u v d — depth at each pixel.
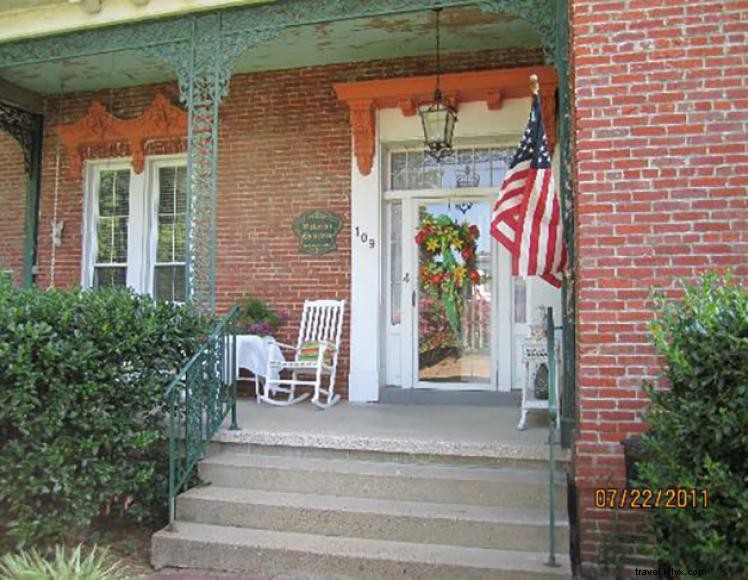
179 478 4.98
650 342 4.30
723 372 3.25
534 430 5.57
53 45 6.52
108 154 8.77
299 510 4.59
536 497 4.56
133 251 8.64
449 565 4.02
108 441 4.66
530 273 4.72
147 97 8.62
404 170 7.77
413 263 7.70
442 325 7.62
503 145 7.47
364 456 5.16
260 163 8.05
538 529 4.23
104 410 4.65
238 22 5.95
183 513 4.80
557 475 4.68
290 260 7.88
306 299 7.79
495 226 4.88
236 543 4.37
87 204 8.83
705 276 3.76
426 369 7.61
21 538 4.40
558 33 5.06
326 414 6.48
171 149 8.52
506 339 7.40
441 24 6.73
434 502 4.70
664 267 4.38
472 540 4.32
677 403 3.41
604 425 4.39
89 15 6.27
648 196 4.43
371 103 7.43
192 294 5.89
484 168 7.54
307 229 7.82
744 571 3.17
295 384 7.29
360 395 7.45
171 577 4.29
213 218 5.86
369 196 7.56
